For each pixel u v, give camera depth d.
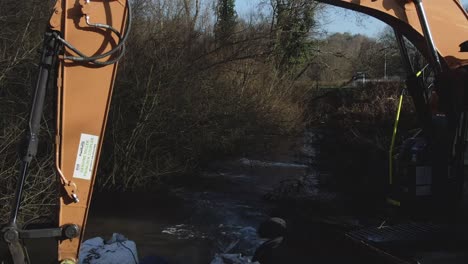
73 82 3.38
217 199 9.12
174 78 10.22
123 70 9.71
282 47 20.20
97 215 7.84
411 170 5.08
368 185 9.13
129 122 9.77
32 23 7.36
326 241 5.91
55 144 3.38
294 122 18.97
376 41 21.30
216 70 12.80
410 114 9.48
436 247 4.39
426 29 4.71
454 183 4.92
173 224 7.37
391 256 4.25
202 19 13.84
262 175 11.55
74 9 3.36
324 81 28.02
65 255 3.37
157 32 10.91
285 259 5.28
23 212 6.66
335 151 14.72
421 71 5.33
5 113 6.83
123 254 4.84
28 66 7.09
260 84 16.38
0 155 6.61
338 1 4.82
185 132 10.74
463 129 4.85
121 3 3.41
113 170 9.52
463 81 4.75
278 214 7.43
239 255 5.16
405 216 5.21
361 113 15.42
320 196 8.83
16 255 3.24
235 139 13.31
